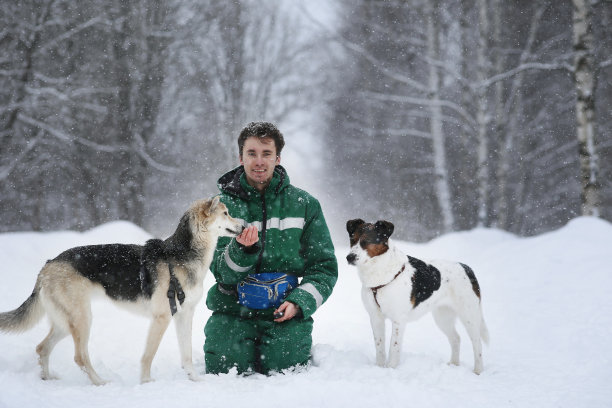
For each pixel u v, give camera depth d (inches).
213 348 168.9
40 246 380.2
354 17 886.4
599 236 356.8
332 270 181.8
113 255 167.0
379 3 785.6
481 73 673.6
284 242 173.8
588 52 494.6
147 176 863.7
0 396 125.0
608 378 166.6
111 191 844.6
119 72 800.9
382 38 834.2
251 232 157.8
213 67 920.3
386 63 843.4
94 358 185.0
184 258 164.4
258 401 134.2
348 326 248.8
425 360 182.2
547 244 365.1
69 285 160.6
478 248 448.5
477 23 743.7
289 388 139.9
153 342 159.2
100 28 757.3
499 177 724.7
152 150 856.9
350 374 157.9
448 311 199.6
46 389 139.9
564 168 827.4
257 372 172.9
